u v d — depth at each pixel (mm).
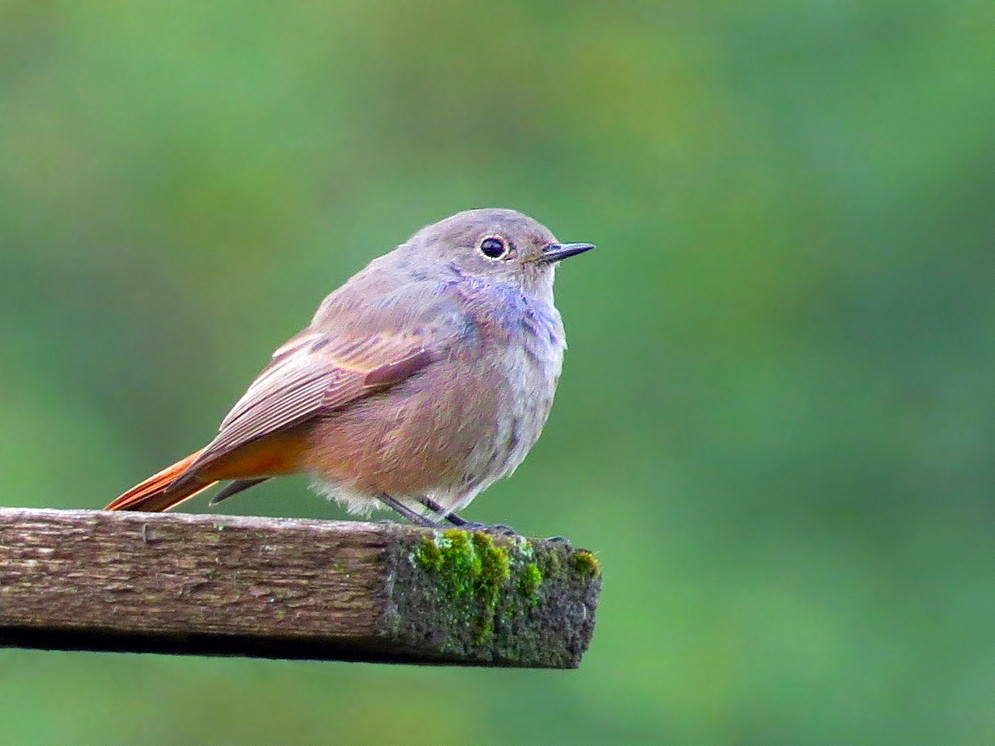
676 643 15031
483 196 19047
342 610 6242
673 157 19188
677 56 20062
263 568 6293
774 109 19281
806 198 18656
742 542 16375
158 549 6363
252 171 18859
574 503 16141
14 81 19359
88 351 18359
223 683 14477
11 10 19469
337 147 19375
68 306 18531
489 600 6668
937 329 17906
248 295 18438
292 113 19375
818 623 15664
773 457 16750
